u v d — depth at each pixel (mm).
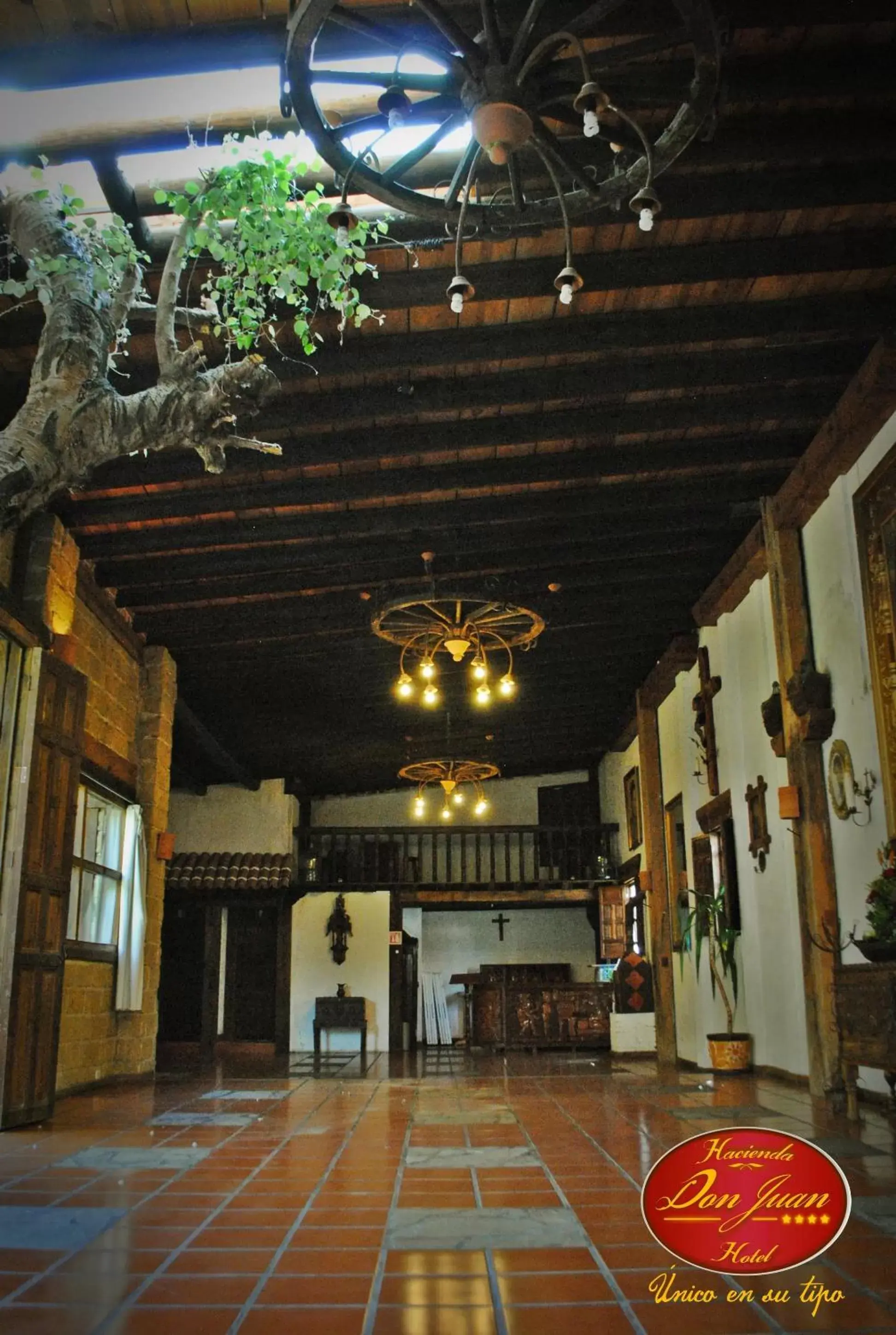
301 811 17938
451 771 14070
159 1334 2590
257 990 16141
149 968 10375
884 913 5699
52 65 4602
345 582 9891
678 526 9383
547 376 7141
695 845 12008
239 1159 5141
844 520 7609
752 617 9898
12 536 7691
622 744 16406
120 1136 6016
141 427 3789
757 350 7086
